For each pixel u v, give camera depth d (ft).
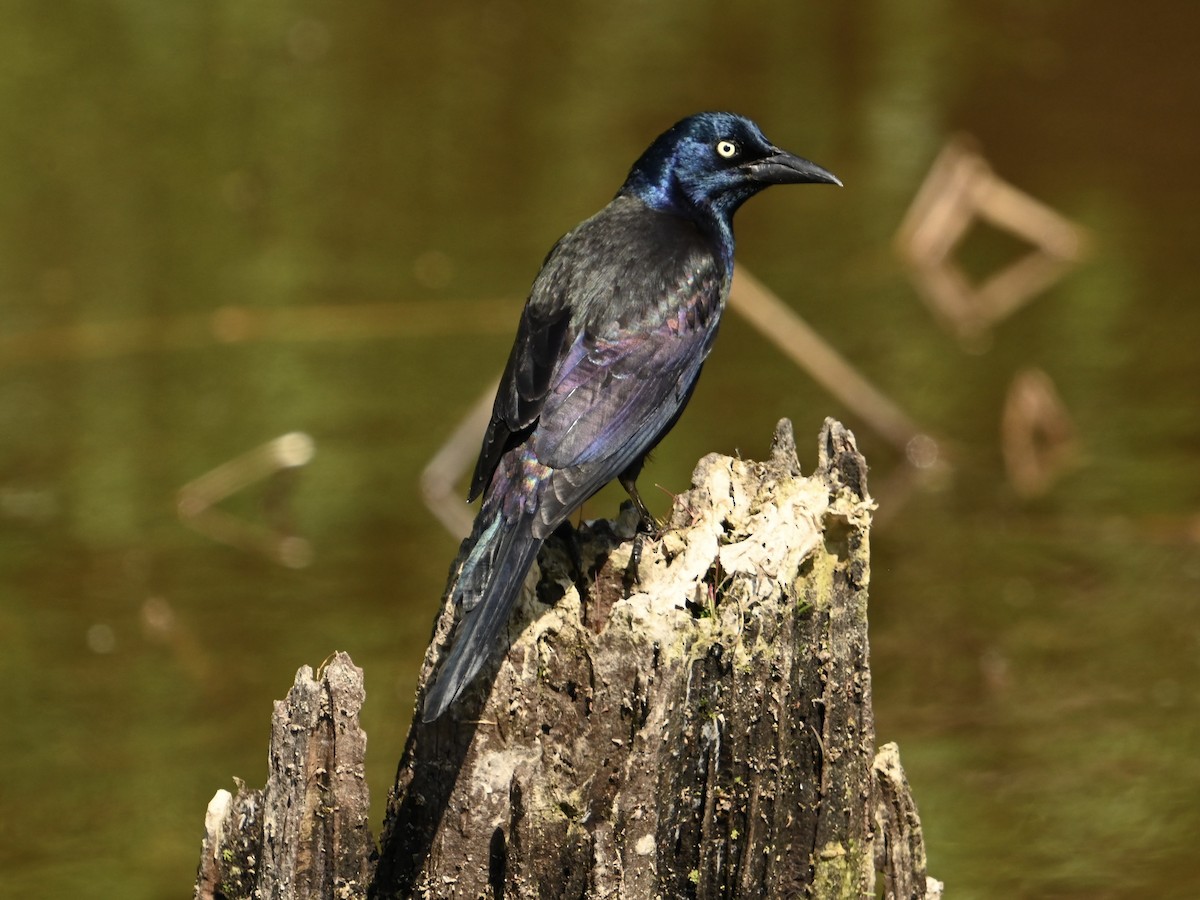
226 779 34.88
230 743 36.14
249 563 43.14
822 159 72.49
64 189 68.74
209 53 83.10
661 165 29.17
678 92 77.77
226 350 54.85
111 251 62.90
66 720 36.81
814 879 21.86
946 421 51.03
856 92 78.28
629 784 19.81
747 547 21.29
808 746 21.83
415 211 65.87
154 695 37.55
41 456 48.37
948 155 65.51
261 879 21.02
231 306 57.93
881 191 69.92
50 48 83.46
